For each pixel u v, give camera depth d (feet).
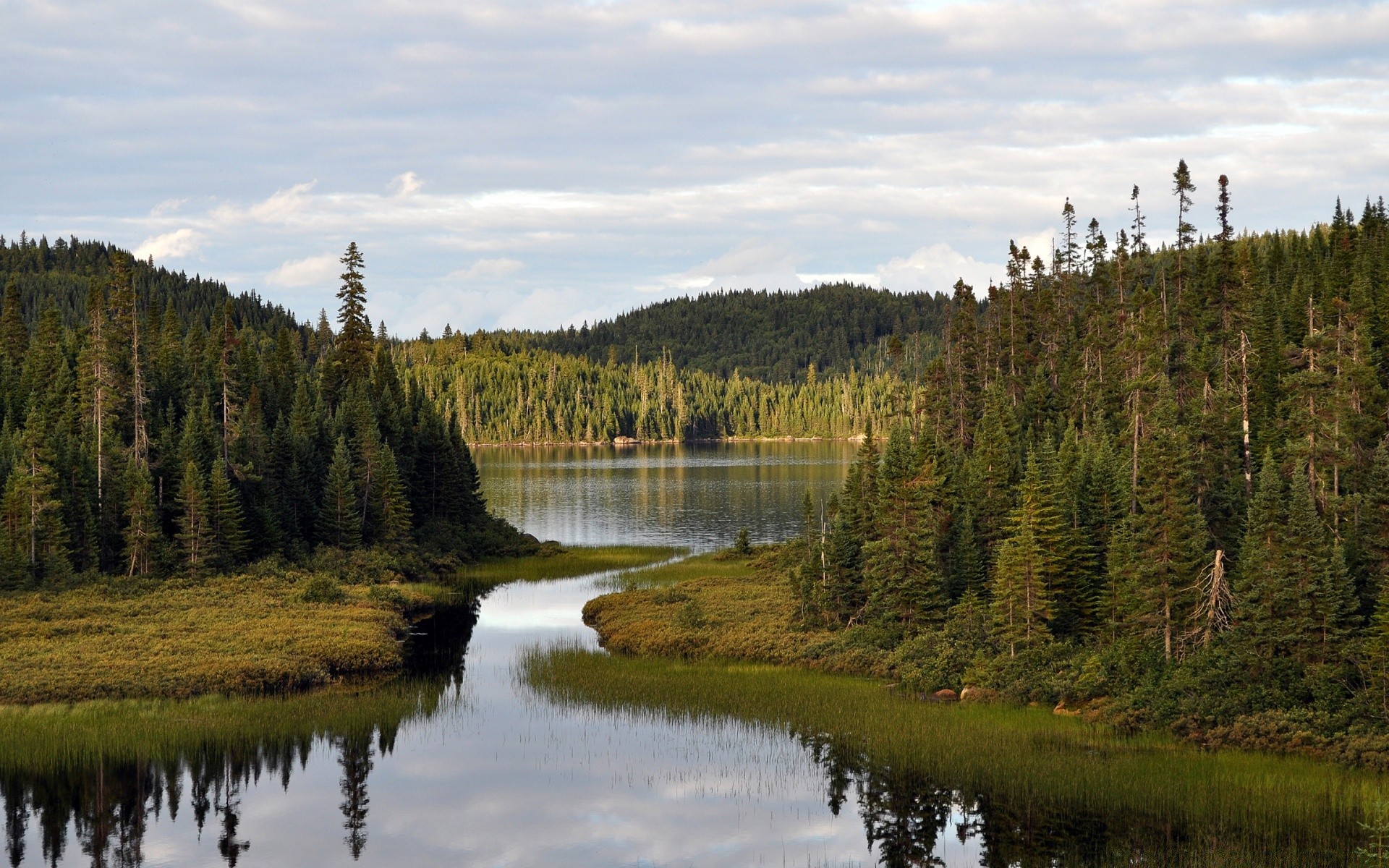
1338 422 199.11
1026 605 181.98
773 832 122.93
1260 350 287.48
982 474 229.86
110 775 142.41
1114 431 278.46
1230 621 167.53
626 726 161.99
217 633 211.82
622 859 116.16
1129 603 176.65
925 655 186.39
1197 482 193.26
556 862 115.34
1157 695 156.97
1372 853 109.19
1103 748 145.07
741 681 185.06
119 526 279.90
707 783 138.41
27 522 256.52
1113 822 121.08
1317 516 163.02
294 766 146.10
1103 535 206.18
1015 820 123.34
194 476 272.31
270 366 436.35
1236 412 234.17
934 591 202.39
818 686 181.16
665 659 204.23
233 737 156.56
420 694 179.32
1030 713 162.40
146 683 176.65
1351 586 155.84
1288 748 140.15
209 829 124.88
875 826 123.85
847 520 228.43
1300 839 114.11
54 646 198.70
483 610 263.90
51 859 116.26
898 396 401.70
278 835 123.03
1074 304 419.54
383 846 120.06
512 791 136.46
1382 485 167.73
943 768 139.85
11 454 291.79
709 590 266.57
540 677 190.29
